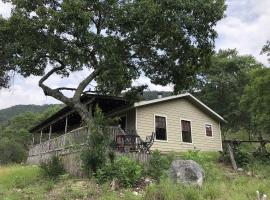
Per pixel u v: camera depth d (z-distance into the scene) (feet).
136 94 74.69
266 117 83.25
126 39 65.31
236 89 153.28
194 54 68.39
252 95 83.82
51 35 59.93
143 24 62.13
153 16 60.54
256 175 53.36
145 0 61.00
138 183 43.93
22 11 61.46
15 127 217.36
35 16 60.03
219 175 49.75
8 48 61.16
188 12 63.41
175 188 37.60
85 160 48.42
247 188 41.73
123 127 81.51
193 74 72.84
